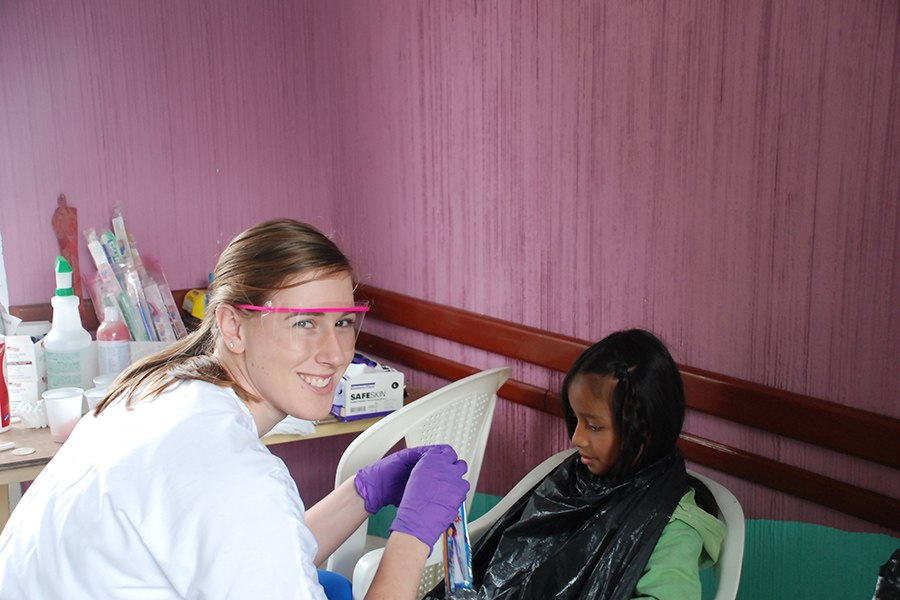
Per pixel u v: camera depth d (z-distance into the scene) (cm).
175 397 111
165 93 274
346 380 223
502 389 239
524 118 224
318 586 102
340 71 287
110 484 101
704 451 192
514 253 234
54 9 254
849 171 160
